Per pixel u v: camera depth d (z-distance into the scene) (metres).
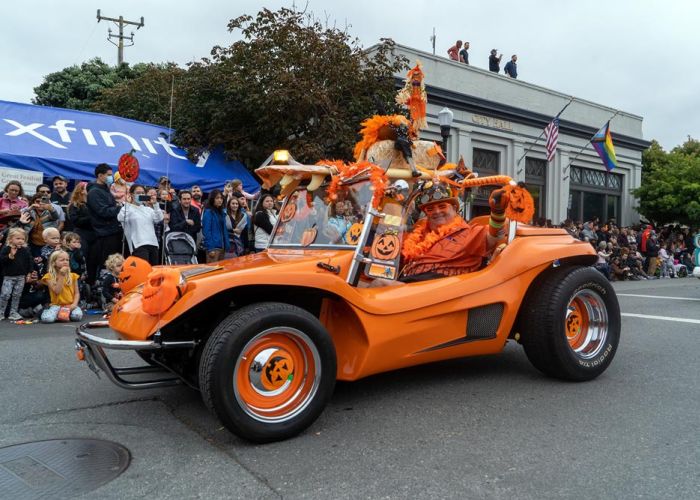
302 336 2.99
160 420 3.33
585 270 4.12
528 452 2.82
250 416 2.85
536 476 2.54
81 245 7.58
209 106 11.66
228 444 2.95
